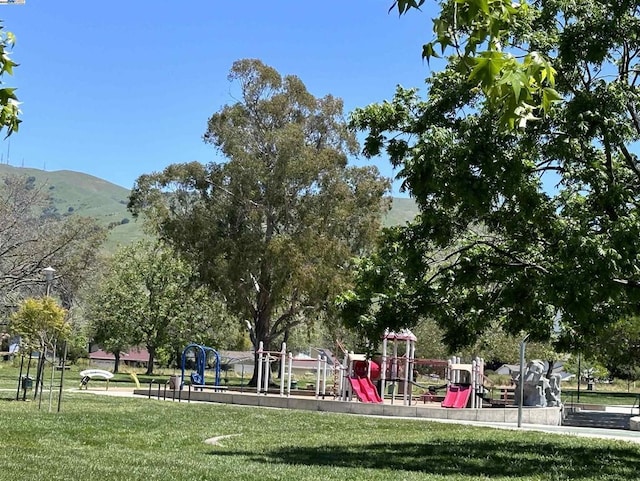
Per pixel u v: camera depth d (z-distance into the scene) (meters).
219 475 10.73
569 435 21.20
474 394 32.69
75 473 10.05
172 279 70.38
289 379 35.66
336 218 49.91
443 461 14.72
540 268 13.73
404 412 29.36
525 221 13.45
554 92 3.70
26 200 50.56
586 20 12.90
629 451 17.25
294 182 50.03
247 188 49.69
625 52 13.37
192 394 35.41
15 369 56.78
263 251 48.62
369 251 52.06
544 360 56.38
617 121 12.55
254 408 28.77
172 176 50.78
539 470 13.72
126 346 76.19
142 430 18.78
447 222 13.92
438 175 11.73
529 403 33.97
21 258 49.34
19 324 26.62
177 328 71.12
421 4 3.66
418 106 14.55
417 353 61.97
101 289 62.53
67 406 25.02
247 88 52.75
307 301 51.19
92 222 52.34
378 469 13.13
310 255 47.66
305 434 19.62
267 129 52.56
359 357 32.59
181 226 49.97
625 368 65.31
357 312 15.18
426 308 14.99
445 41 3.98
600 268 10.91
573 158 12.78
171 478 10.16
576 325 14.70
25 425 17.95
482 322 15.50
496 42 3.80
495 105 3.77
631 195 12.86
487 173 11.47
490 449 16.89
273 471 11.79
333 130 54.03
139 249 72.00
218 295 53.75
